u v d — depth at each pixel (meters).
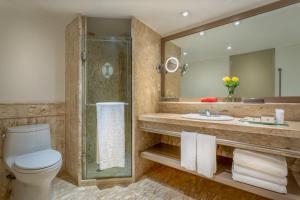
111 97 2.17
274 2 1.60
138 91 1.95
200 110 1.96
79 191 1.68
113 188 1.74
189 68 2.19
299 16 1.55
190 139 1.52
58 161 1.43
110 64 2.17
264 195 1.23
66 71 2.08
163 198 1.58
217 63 1.99
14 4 1.64
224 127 1.32
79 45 1.82
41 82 1.95
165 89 2.37
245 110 1.72
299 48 1.56
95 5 1.65
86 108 1.95
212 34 2.00
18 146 1.60
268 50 1.70
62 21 2.03
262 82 1.73
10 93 1.74
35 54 1.90
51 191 1.59
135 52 1.90
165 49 2.35
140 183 1.84
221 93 1.98
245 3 1.62
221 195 1.63
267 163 1.23
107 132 1.85
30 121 1.84
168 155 1.86
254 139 1.23
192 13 1.81
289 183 1.30
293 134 1.06
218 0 1.56
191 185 1.81
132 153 1.89
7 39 1.72
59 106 2.06
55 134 2.04
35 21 1.89
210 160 1.41
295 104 1.48
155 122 1.80
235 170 1.37
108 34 2.23
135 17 1.89
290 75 1.60
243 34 1.82
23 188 1.43
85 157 1.85
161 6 1.66
